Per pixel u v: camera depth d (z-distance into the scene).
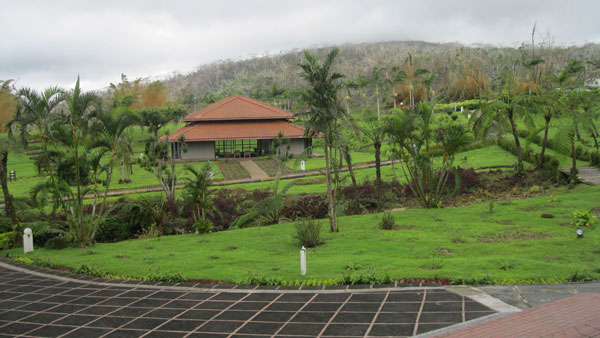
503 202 20.91
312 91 15.85
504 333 6.67
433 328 7.15
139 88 92.62
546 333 6.59
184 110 67.00
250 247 15.33
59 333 7.98
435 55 114.38
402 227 16.98
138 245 16.88
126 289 10.66
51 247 17.09
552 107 27.50
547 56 78.06
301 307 8.66
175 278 11.14
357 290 9.43
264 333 7.49
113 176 39.38
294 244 15.34
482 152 40.84
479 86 86.31
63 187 17.92
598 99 31.33
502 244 13.27
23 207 20.72
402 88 89.31
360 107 81.62
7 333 8.09
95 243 17.91
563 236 13.92
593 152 29.12
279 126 56.66
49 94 16.38
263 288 10.07
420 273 10.12
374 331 7.23
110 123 16.98
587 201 19.44
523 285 9.02
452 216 18.62
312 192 27.77
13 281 12.06
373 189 26.52
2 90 21.20
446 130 21.53
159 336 7.63
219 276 11.14
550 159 27.38
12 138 17.16
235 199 26.41
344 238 15.48
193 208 21.16
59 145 17.88
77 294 10.47
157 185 34.44
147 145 34.47
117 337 7.66
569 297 8.12
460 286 9.16
